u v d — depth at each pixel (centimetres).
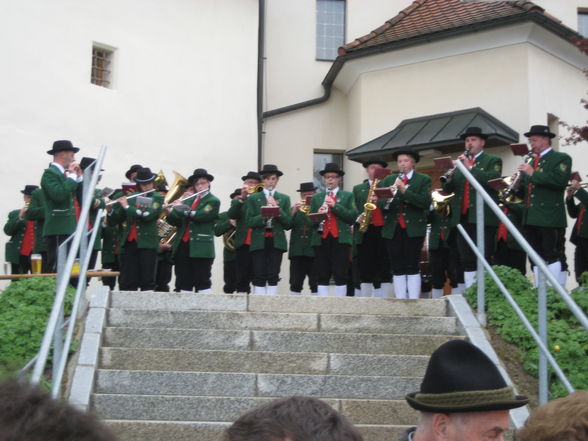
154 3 1617
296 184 1888
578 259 1180
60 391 659
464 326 790
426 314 843
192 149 1653
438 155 1659
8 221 1289
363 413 683
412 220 1013
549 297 813
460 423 296
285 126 1898
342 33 1964
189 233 1141
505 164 1573
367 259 1119
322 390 708
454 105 1650
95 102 1504
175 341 757
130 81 1566
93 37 1512
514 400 296
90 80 1507
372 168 1138
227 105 1723
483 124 1545
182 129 1641
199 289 1145
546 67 1619
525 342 754
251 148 1761
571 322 796
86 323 754
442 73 1672
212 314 797
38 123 1416
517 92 1578
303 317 804
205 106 1684
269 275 1116
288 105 1906
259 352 736
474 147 1007
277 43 1927
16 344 714
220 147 1700
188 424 645
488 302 820
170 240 1257
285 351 762
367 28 1959
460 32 1616
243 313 800
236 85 1745
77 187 1022
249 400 677
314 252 1091
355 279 1224
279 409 220
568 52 1661
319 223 1073
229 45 1742
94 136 1495
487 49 1622
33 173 1407
